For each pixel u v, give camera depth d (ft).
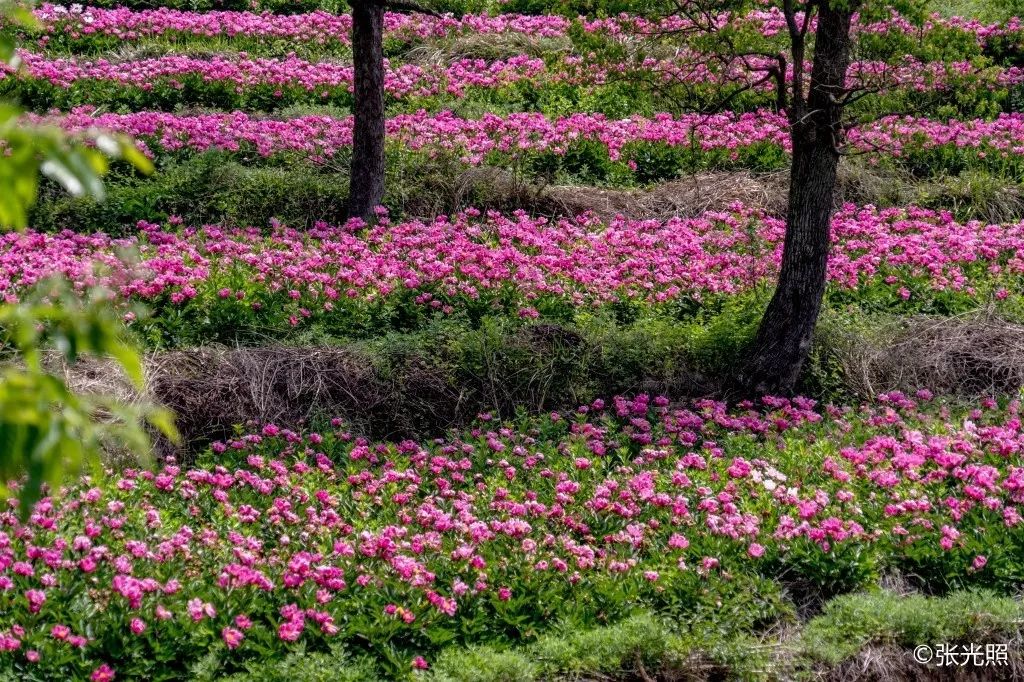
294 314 47.01
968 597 31.99
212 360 42.06
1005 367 47.29
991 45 95.50
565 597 31.45
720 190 66.13
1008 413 43.91
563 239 58.03
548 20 101.91
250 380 41.55
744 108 81.66
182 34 94.02
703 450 39.63
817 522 34.99
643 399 43.34
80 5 94.58
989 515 36.04
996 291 53.67
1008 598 32.55
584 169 69.00
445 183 62.28
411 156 65.31
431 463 38.19
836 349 47.03
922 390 45.88
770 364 45.24
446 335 45.93
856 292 54.24
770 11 94.38
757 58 86.48
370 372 43.14
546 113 81.35
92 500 32.01
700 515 35.40
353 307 47.91
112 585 28.02
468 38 95.45
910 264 56.95
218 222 58.70
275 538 32.94
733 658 29.17
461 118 78.07
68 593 27.91
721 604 31.24
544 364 44.98
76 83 78.33
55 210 56.08
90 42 90.22
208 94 81.00
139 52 88.74
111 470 35.55
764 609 31.86
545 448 40.47
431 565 31.30
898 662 29.99
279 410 41.32
